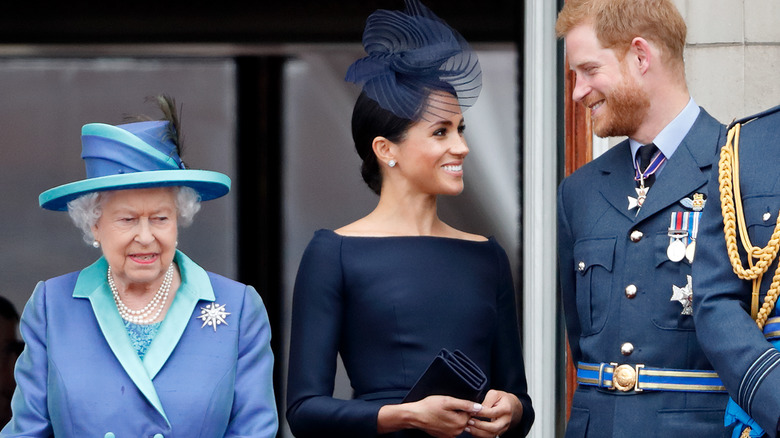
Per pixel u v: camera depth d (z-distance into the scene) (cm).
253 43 2069
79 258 2022
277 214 2041
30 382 1227
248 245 2031
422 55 1398
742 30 1744
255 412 1252
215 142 2058
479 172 1964
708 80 1744
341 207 2047
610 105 1355
